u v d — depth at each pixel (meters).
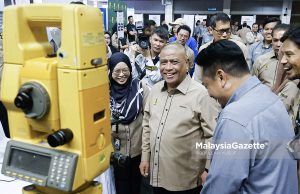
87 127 0.82
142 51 2.89
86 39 0.78
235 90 0.98
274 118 0.92
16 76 0.85
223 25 2.84
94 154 0.86
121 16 5.59
